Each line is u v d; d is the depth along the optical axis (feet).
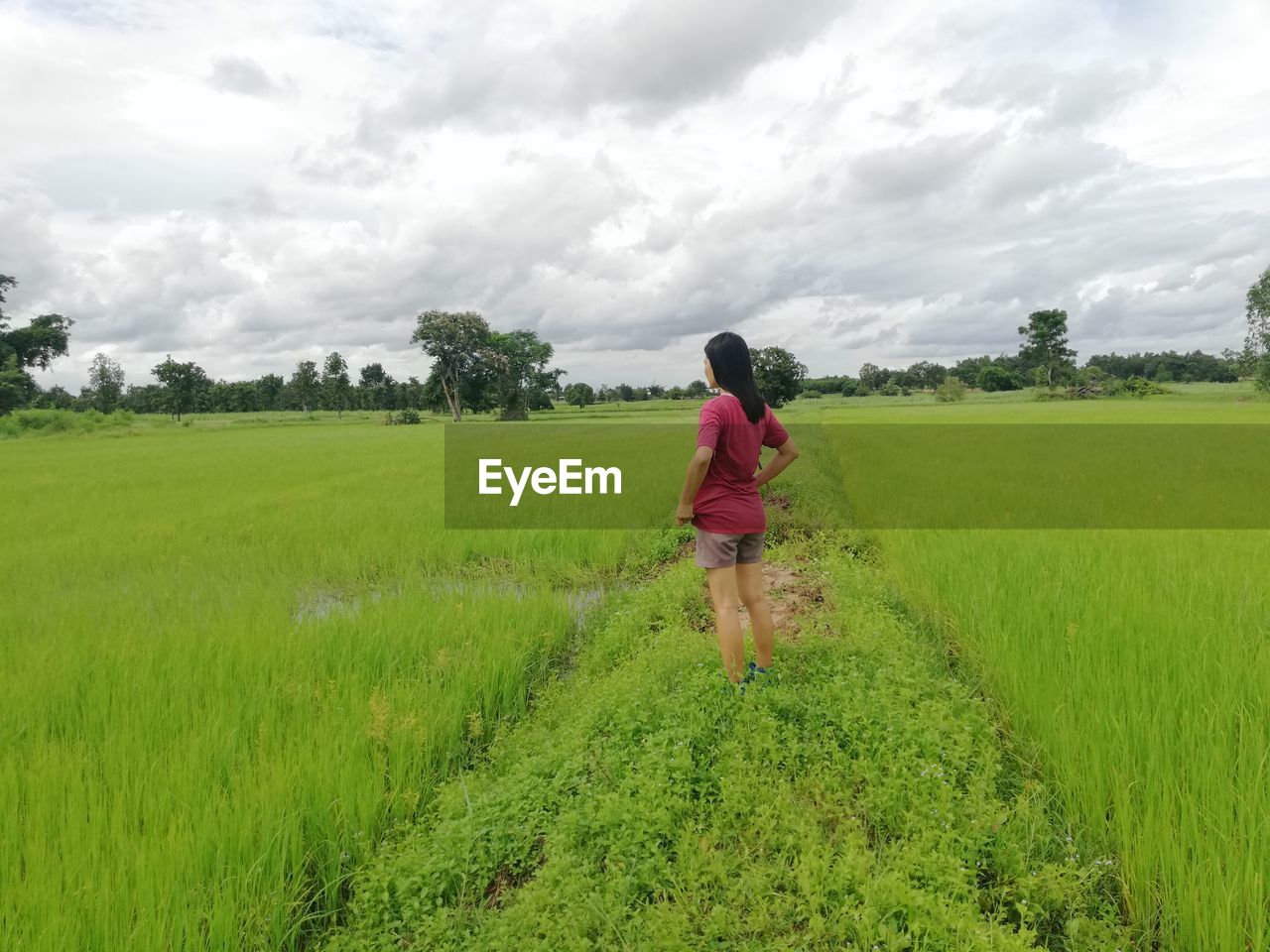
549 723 15.87
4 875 10.41
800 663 15.70
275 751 13.39
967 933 8.26
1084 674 13.94
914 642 17.60
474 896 10.59
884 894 8.89
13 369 248.11
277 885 10.68
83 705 15.72
